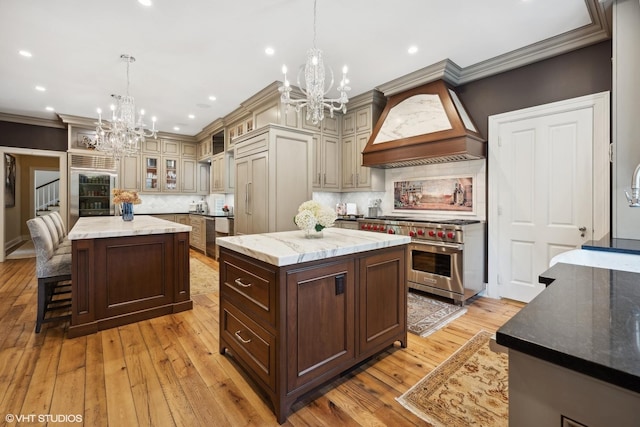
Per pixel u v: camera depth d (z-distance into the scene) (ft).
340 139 15.88
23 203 24.30
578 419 1.86
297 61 10.92
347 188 15.56
